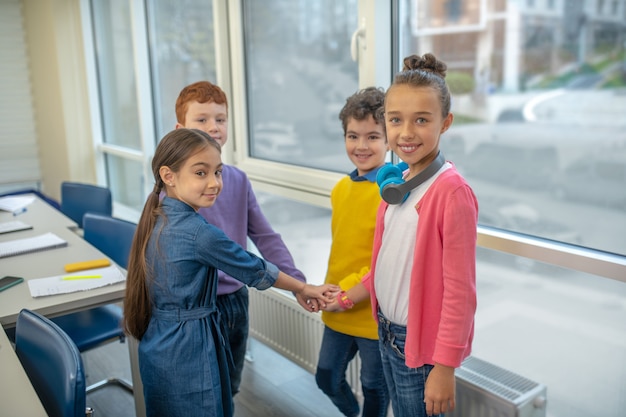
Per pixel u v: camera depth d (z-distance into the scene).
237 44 2.82
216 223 1.92
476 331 2.00
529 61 1.80
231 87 2.94
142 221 1.61
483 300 1.97
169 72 3.61
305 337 2.46
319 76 2.43
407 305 1.44
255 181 2.86
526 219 1.84
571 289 1.73
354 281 1.73
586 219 1.68
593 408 1.73
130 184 4.39
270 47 2.69
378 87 1.97
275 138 2.76
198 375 1.58
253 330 2.79
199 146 1.54
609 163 1.62
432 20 2.03
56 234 2.68
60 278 2.02
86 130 4.62
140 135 4.03
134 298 1.60
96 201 3.32
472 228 1.32
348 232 1.80
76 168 4.62
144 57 3.78
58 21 4.36
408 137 1.34
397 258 1.44
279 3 2.58
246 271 1.61
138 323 1.62
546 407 1.70
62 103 4.48
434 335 1.38
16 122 4.92
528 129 1.80
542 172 1.79
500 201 1.92
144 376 1.62
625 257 1.56
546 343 1.82
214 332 1.63
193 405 1.59
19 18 4.82
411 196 1.42
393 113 1.37
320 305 1.79
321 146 2.49
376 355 1.79
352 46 2.14
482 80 1.92
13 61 4.84
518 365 1.90
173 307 1.58
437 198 1.33
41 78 4.78
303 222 2.64
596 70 1.65
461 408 1.69
